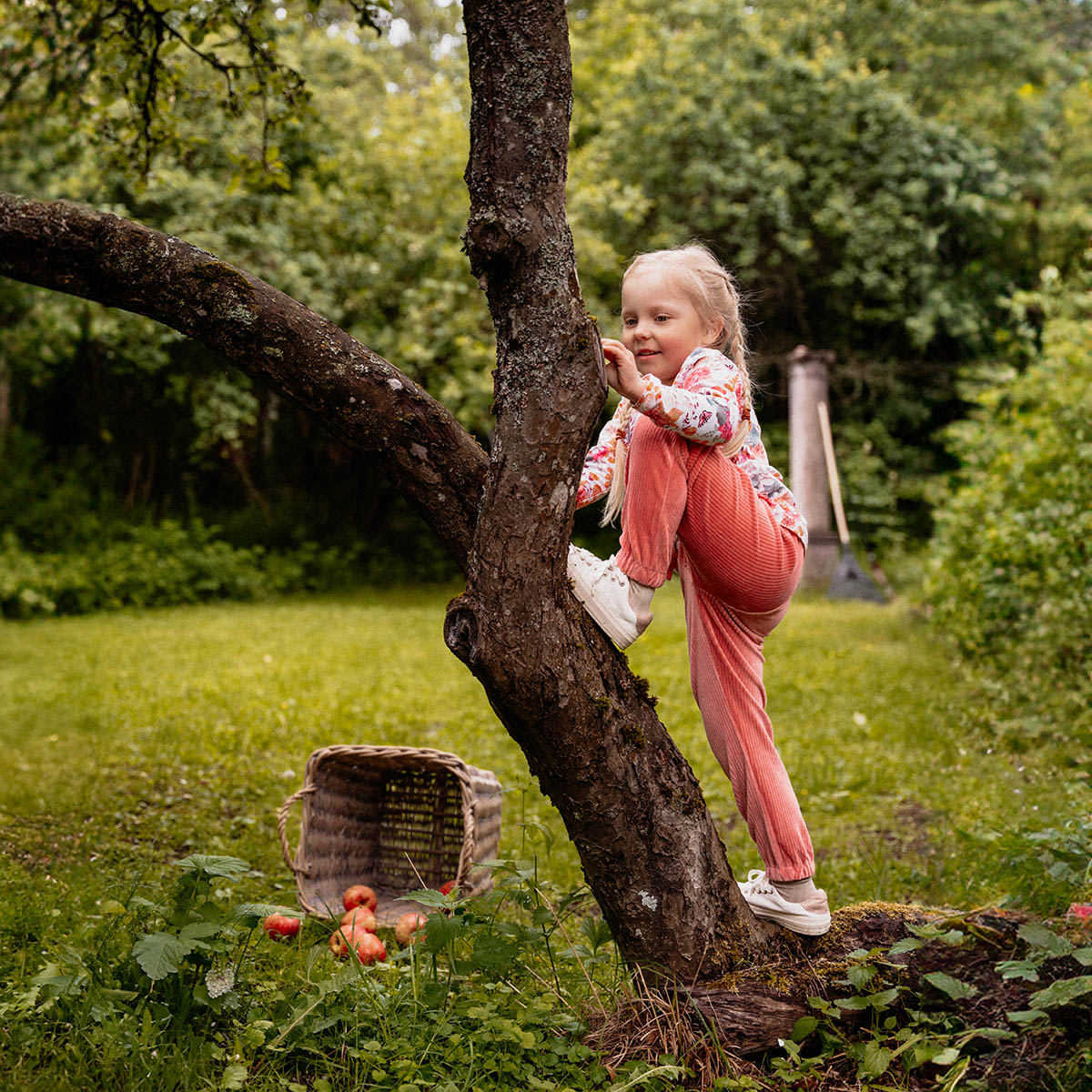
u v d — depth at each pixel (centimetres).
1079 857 324
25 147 1162
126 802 559
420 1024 270
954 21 1922
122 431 1920
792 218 1892
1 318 1388
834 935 293
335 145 1580
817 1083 260
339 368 260
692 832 277
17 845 475
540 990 294
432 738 707
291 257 1555
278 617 1429
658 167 1844
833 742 677
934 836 491
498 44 240
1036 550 765
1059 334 947
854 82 1836
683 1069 251
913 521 2005
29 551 1602
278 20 1106
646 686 281
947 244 1948
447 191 1675
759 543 273
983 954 283
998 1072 261
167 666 988
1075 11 2011
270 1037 264
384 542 2014
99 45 569
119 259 258
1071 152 1897
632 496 271
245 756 659
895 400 1992
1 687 874
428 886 443
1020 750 628
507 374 251
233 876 276
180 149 564
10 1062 244
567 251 247
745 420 287
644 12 2066
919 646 1009
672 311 285
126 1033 248
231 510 2044
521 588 251
